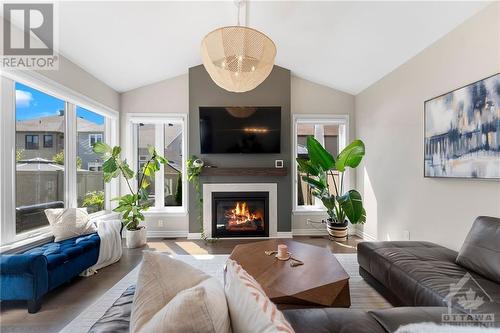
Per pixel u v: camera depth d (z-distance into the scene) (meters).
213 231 3.98
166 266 0.99
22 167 2.48
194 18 2.70
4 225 2.23
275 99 4.06
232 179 4.01
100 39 2.72
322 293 1.58
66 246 2.46
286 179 4.05
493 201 1.93
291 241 2.53
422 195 2.71
